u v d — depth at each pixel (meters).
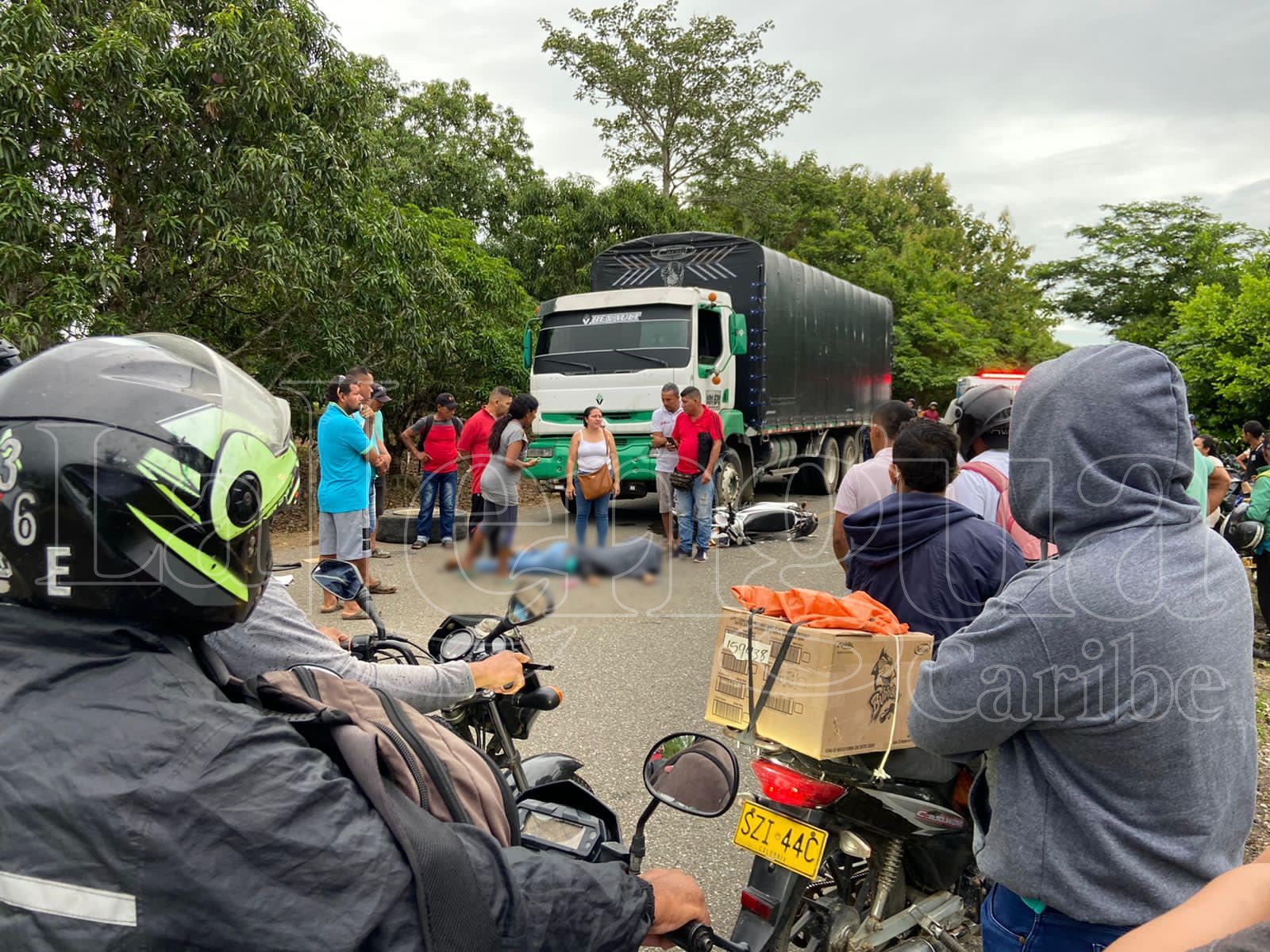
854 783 2.30
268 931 0.96
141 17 8.86
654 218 21.75
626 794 4.02
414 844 1.04
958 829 2.38
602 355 10.95
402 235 11.45
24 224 8.02
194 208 9.30
